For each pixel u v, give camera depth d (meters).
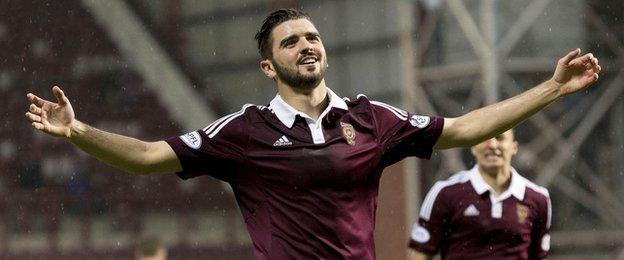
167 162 11.64
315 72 11.70
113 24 56.28
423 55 40.94
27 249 50.03
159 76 55.31
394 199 41.28
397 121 11.96
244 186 11.82
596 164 41.41
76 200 52.41
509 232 20.48
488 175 20.64
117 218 52.03
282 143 11.59
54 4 56.56
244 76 52.91
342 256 11.44
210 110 54.09
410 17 41.53
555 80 11.91
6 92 54.97
